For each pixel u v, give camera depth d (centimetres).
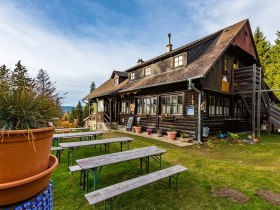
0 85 174
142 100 1330
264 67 2334
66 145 509
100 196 256
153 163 534
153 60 1333
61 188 371
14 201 153
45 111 192
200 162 555
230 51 1157
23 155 157
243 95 1198
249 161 596
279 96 1902
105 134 1147
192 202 328
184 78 879
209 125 998
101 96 1628
